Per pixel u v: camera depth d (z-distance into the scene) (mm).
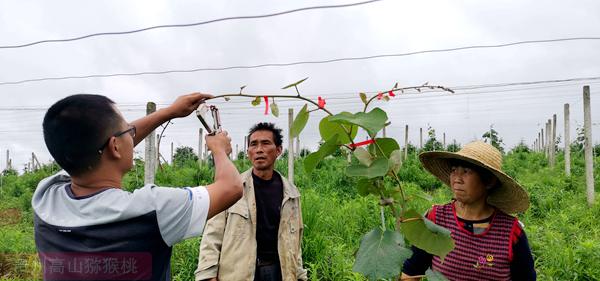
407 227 1473
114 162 1465
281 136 3172
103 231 1344
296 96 1688
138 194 1391
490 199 2320
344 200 9164
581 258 5422
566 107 13109
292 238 3027
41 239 1416
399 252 1390
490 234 2260
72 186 1485
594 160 16266
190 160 17172
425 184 13719
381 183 1582
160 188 1438
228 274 2803
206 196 1461
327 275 5168
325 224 6938
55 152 1396
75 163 1400
